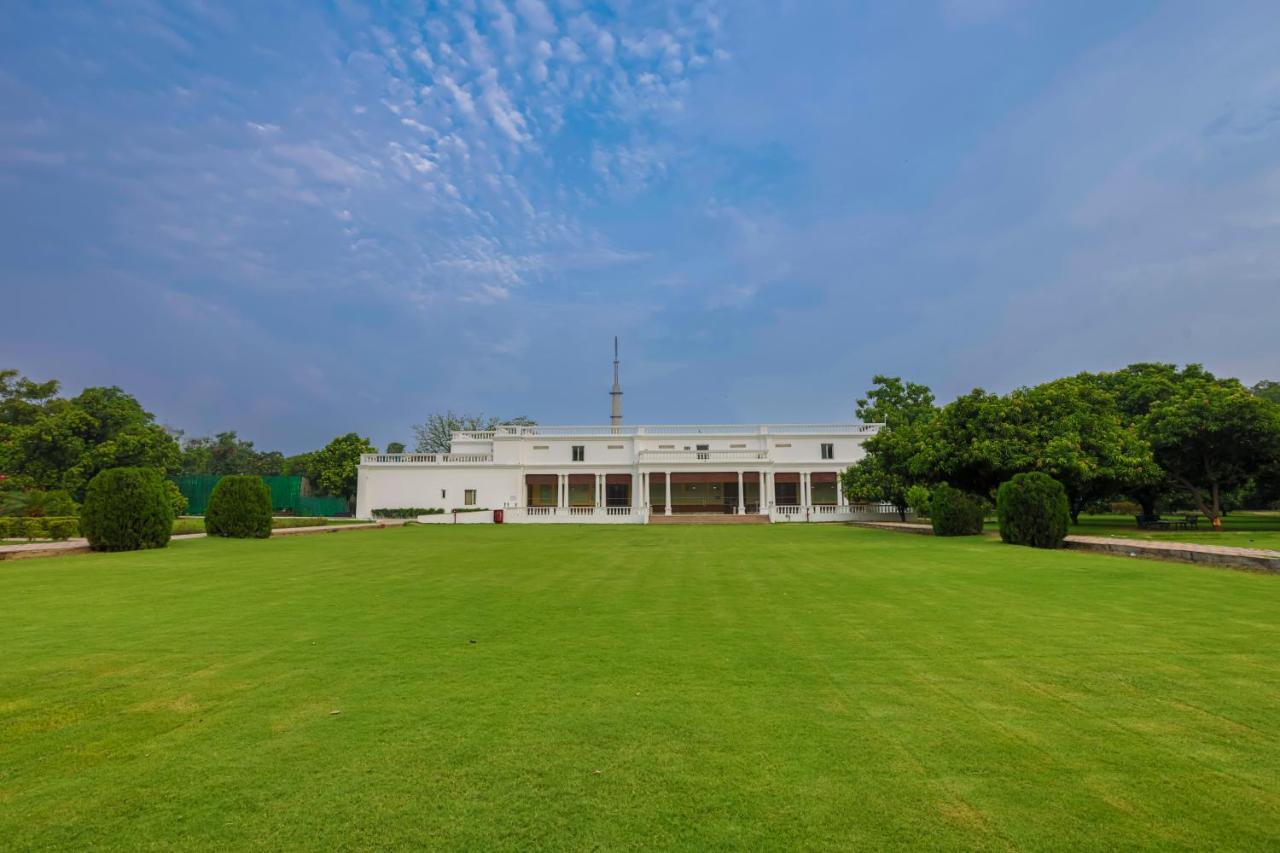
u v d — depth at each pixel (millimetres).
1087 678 5457
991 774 3707
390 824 3193
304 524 34625
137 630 7430
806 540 22656
